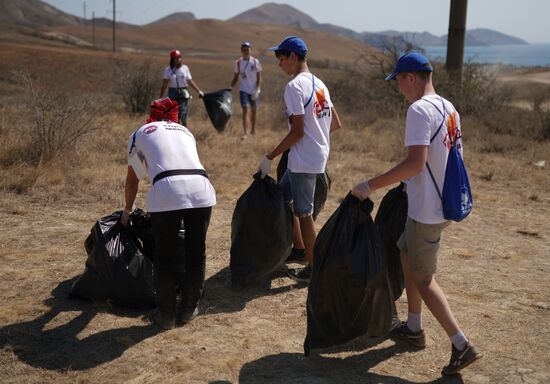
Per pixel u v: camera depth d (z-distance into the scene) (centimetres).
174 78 1149
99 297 460
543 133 1334
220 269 547
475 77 1639
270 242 499
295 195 497
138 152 431
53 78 3681
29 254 554
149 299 461
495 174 974
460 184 362
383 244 398
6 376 361
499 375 380
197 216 422
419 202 364
